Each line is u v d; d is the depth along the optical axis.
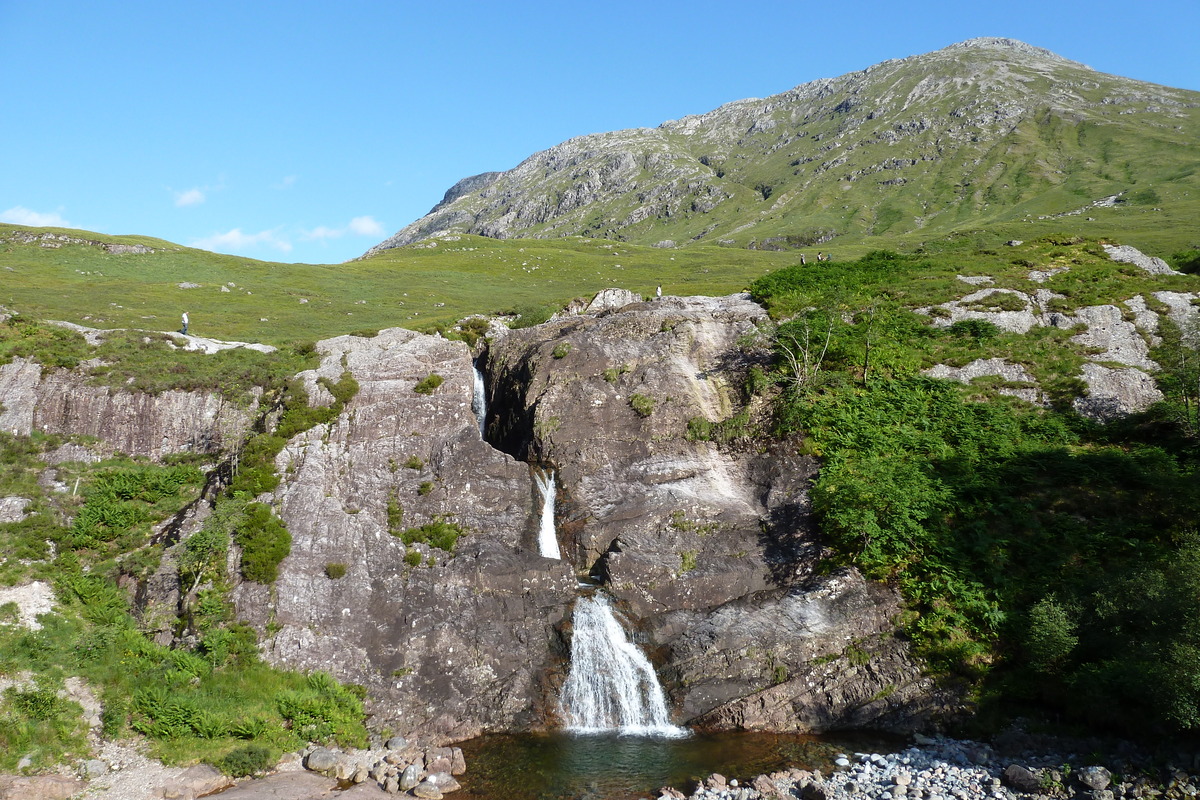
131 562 33.28
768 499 35.97
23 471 38.31
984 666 27.88
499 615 32.03
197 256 104.88
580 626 31.64
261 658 29.48
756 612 30.98
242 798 23.08
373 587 32.69
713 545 33.94
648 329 46.12
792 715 28.05
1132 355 42.84
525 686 29.86
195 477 41.16
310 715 27.34
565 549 35.34
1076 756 23.86
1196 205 137.38
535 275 120.56
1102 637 26.11
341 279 102.00
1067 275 51.25
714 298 53.50
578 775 24.73
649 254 148.88
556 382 42.62
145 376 44.62
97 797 22.62
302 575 32.31
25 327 47.00
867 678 28.47
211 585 31.52
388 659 30.20
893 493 32.25
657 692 29.39
